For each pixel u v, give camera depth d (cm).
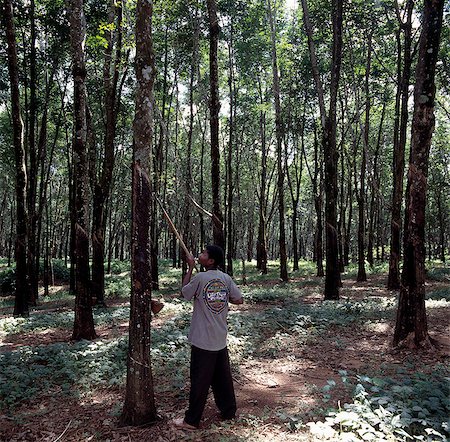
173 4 1512
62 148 2580
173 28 1802
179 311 1244
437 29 714
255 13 2039
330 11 1636
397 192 1625
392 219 1644
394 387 476
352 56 1986
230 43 2161
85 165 927
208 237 3909
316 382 618
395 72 2036
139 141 474
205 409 514
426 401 447
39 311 1473
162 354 727
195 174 3291
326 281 1380
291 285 1966
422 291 752
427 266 2770
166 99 2192
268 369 688
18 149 1242
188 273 475
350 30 1878
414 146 741
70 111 1855
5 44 1484
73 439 455
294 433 431
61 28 1482
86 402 564
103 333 996
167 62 2016
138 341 470
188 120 2692
